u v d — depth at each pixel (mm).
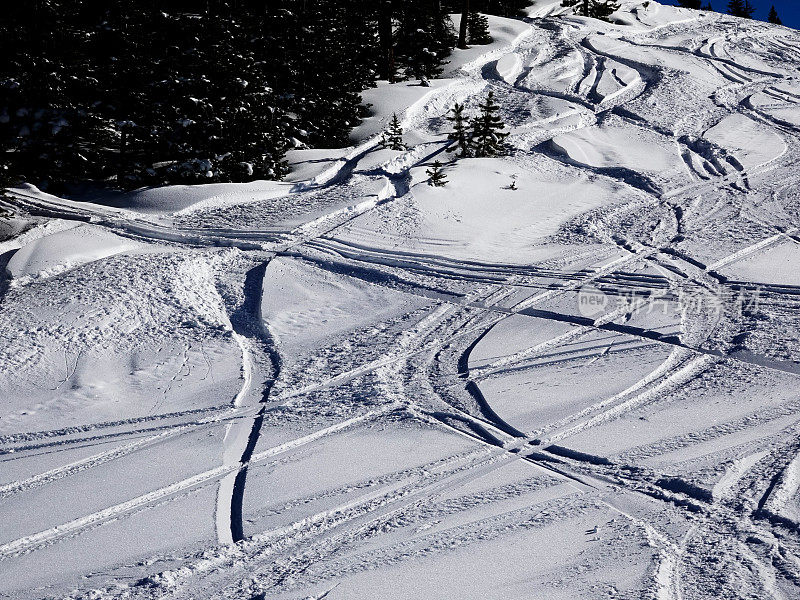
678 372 11328
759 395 10000
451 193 23703
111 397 12883
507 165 27266
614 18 54219
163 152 28016
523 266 18422
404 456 9211
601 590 5758
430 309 15906
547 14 58969
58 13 26719
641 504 7340
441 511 7590
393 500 7996
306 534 7426
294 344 14734
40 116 26312
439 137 31828
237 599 6352
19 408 12727
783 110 34938
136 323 15836
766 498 7145
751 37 49344
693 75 39719
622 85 38969
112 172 28188
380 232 21000
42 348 14844
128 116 27594
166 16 27641
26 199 24844
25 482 9906
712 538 6500
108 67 27219
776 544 6277
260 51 32719
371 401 11469
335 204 23688
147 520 8195
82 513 8625
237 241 21078
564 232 21344
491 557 6496
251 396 12391
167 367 13984
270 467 9352
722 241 19625
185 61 27344
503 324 14711
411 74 41312
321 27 32719
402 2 39594
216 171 26984
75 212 23969
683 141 30906
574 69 42188
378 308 16328
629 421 9570
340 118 32625
